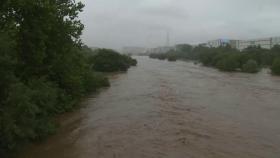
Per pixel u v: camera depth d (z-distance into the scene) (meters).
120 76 61.62
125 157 16.70
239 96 36.41
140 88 42.78
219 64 87.00
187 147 18.25
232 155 17.11
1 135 15.31
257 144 18.95
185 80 53.50
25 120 17.25
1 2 20.88
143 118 25.03
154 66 99.12
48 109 22.70
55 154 17.16
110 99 33.94
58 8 25.58
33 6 22.11
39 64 23.75
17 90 16.56
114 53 75.56
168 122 23.78
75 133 20.94
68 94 29.30
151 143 18.91
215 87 44.31
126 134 20.70
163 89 41.56
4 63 15.55
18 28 21.70
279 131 21.72
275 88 44.12
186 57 163.50
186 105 30.41
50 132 20.27
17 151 16.78
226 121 24.30
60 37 25.88
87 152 17.45
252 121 24.39
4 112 15.50
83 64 32.94
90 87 38.22
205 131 21.48
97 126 22.69
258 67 81.75
